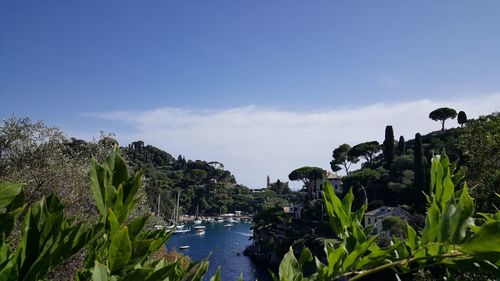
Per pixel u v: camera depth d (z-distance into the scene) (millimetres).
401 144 82312
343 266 1341
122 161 1500
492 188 9344
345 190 67062
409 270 1342
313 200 76062
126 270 1133
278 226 70062
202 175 156375
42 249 1237
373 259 1335
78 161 12734
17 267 1179
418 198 53469
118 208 1421
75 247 1294
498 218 1421
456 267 1267
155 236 1601
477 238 1130
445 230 1211
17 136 11742
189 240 85750
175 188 139875
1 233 1265
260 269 51250
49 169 11422
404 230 1480
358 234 1515
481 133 12125
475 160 11617
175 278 1471
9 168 11422
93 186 1411
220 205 148125
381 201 58031
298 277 1583
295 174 85688
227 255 64688
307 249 1645
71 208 9938
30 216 1243
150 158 159250
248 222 133875
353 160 92438
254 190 171375
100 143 13297
